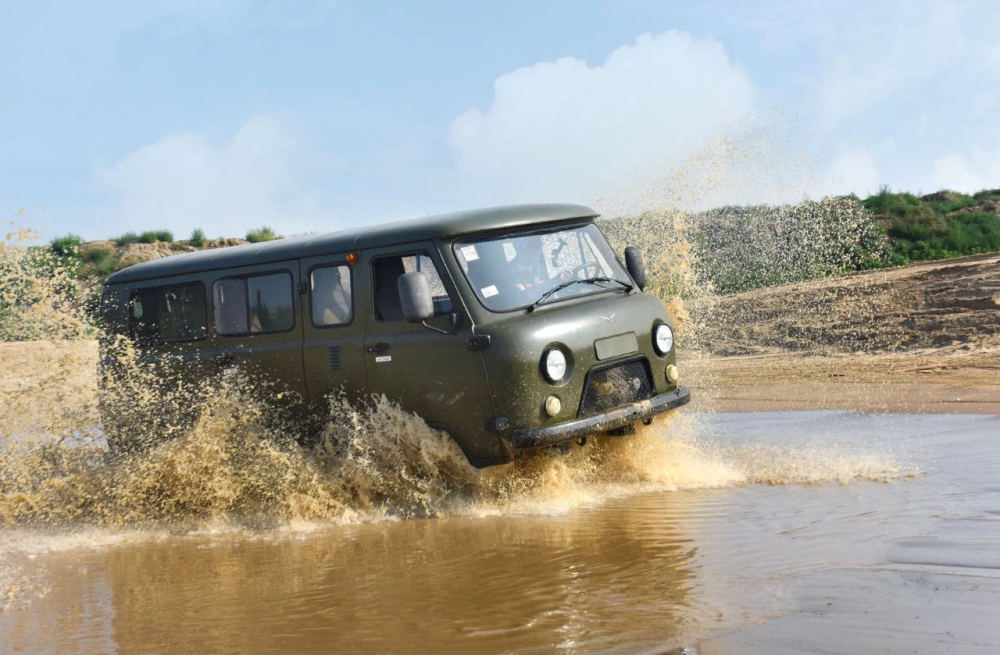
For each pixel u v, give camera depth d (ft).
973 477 23.94
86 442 30.04
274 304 28.96
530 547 20.34
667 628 14.21
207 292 30.48
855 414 37.47
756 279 86.89
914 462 26.66
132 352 31.37
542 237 26.61
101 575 20.95
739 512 22.07
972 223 128.06
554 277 26.09
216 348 30.17
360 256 26.94
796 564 17.16
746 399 45.39
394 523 24.54
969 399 38.58
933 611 13.82
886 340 60.34
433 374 25.22
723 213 97.14
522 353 23.89
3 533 26.20
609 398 25.34
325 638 15.17
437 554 20.47
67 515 27.53
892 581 15.53
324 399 27.71
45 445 29.35
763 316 72.59
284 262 28.73
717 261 88.63
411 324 25.79
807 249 92.27
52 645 15.70
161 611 17.51
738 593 15.71
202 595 18.53
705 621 14.38
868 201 134.82
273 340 28.94
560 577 17.71
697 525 21.04
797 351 62.80
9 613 17.99
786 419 37.83
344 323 27.27
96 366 31.65
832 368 53.62
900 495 22.50
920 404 38.47
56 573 21.43
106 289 33.06
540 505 24.80
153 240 164.76
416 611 16.30
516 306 24.98
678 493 25.05
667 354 26.96
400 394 25.99
